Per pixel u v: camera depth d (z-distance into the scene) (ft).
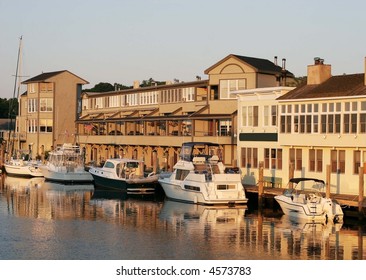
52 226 126.82
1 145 307.99
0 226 126.21
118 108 298.56
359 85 150.10
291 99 159.53
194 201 161.89
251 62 215.51
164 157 236.02
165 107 256.73
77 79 326.85
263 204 154.10
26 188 205.67
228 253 101.60
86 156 291.58
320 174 154.81
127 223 131.34
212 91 224.33
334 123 149.59
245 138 178.81
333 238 113.91
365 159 144.15
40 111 320.91
